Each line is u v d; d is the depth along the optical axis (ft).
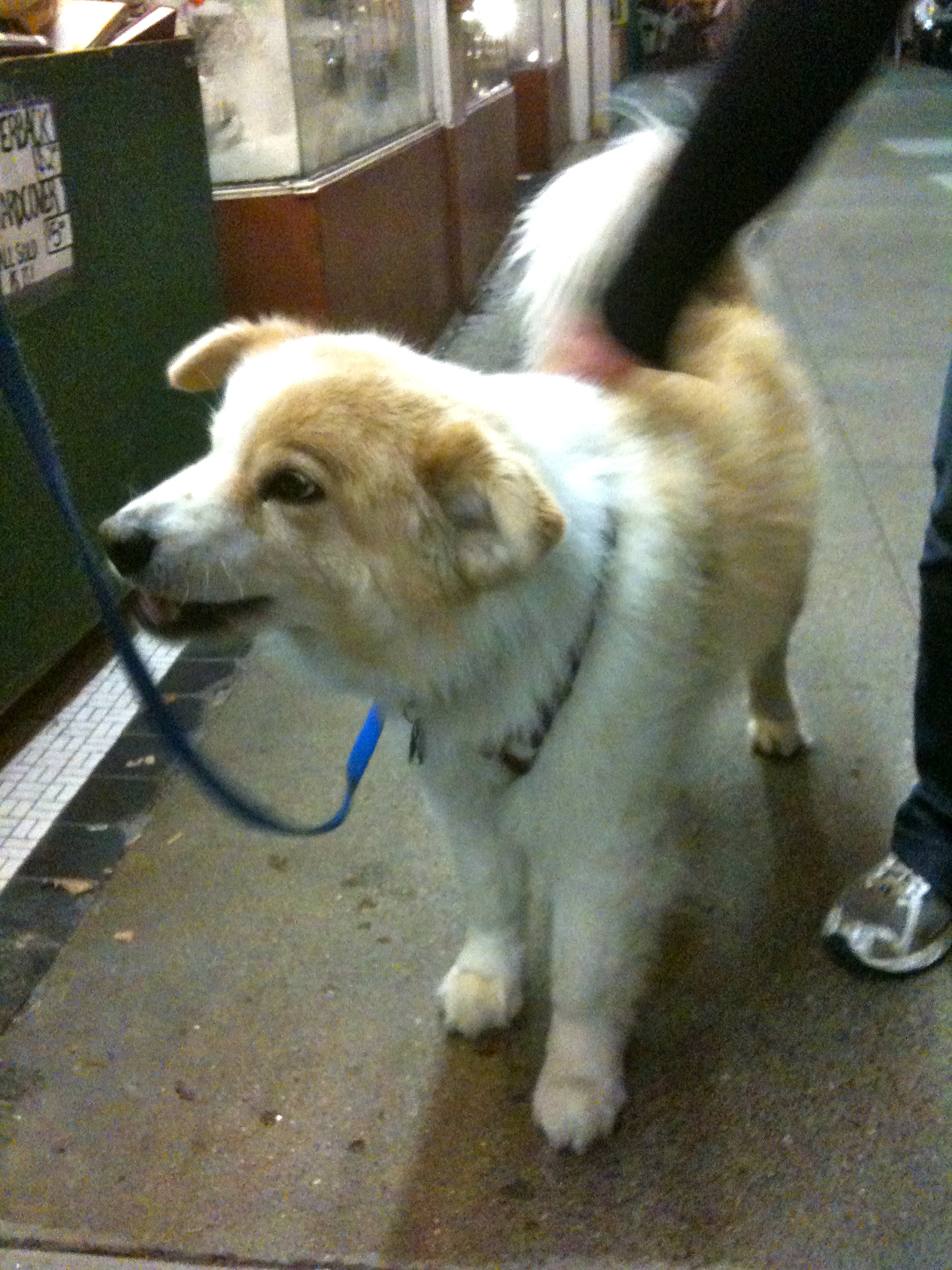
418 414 4.95
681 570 5.59
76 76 9.73
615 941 6.02
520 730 5.40
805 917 7.44
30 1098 6.39
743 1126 6.10
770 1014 6.75
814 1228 5.57
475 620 5.05
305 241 13.30
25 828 8.59
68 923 7.63
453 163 19.98
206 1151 6.07
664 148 6.41
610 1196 5.78
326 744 9.42
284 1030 6.78
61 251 9.68
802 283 21.56
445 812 6.27
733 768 8.82
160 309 11.43
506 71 28.07
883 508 12.66
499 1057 6.57
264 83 12.88
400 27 17.78
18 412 4.27
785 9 4.31
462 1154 6.03
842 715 9.37
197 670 10.64
